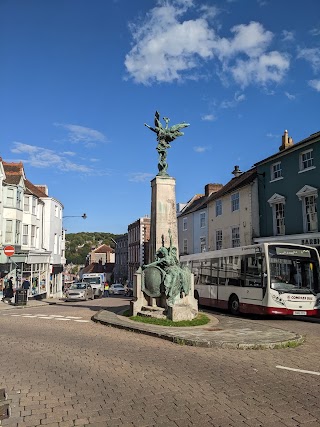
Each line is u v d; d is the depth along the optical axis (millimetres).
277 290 13828
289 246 14406
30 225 31703
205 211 35438
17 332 11336
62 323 13359
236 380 6141
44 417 4648
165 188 14500
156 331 10445
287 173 23453
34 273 32938
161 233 14164
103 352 8352
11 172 30594
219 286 17781
